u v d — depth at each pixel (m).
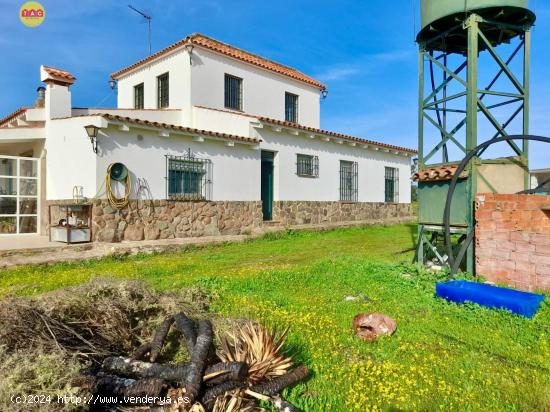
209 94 14.29
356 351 3.50
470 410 2.53
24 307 3.33
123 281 4.39
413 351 3.48
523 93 7.16
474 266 6.47
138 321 3.79
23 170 10.84
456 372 3.07
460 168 6.31
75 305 3.64
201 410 2.38
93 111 11.43
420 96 8.11
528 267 5.49
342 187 17.50
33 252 8.27
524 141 7.11
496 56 7.04
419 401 2.64
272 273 6.79
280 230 13.38
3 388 2.23
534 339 3.74
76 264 7.92
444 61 8.60
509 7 6.68
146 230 10.52
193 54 13.75
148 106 15.45
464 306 4.71
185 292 4.88
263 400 2.63
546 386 2.83
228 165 12.70
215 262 8.47
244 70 15.70
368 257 8.90
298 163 15.47
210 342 2.79
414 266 7.02
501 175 6.83
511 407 2.56
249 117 13.09
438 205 7.23
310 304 4.95
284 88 17.59
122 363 2.97
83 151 9.80
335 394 2.79
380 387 2.79
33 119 10.64
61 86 10.61
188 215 11.52
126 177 10.06
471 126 6.76
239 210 13.01
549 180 6.50
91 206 9.49
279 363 2.94
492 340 3.73
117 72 16.64
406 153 20.81
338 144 17.23
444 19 7.25
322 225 15.23
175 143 11.27
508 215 5.75
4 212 10.57
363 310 4.71
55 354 2.77
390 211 20.17
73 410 2.35
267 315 4.39
